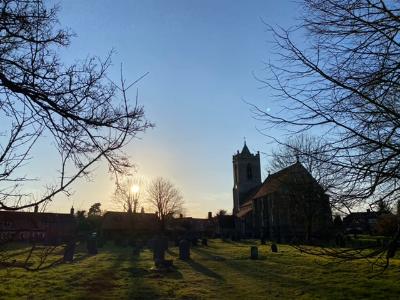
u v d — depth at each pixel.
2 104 5.28
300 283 19.48
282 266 25.80
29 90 5.16
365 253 6.02
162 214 95.38
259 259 30.92
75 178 5.09
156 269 25.50
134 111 5.47
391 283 17.72
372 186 5.86
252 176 124.75
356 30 6.19
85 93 5.42
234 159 127.88
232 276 22.64
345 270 21.55
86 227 85.38
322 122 6.41
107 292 17.95
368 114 6.10
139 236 77.62
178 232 94.06
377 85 6.01
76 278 21.42
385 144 5.77
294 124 6.58
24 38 5.22
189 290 18.53
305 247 7.05
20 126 4.98
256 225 95.19
